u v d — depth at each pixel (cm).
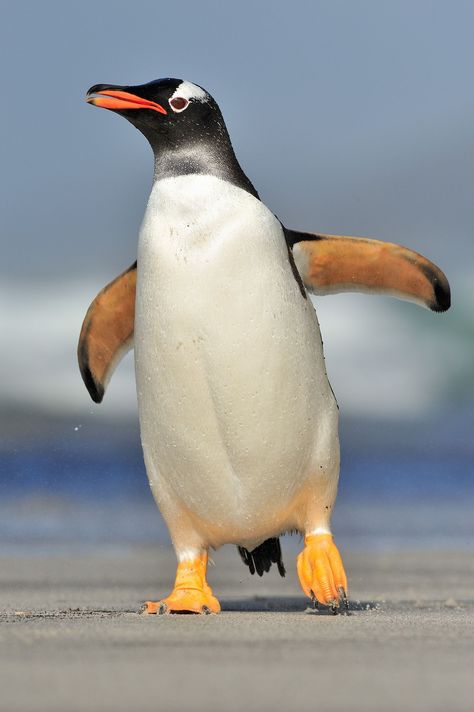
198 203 1633
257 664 1046
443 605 1916
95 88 1708
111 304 1903
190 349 1612
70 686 935
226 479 1680
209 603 1708
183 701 872
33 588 2253
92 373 1981
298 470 1702
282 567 1955
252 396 1627
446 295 1833
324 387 1720
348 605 1833
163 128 1689
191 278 1600
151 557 3017
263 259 1622
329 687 928
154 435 1695
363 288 1888
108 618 1526
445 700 877
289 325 1644
